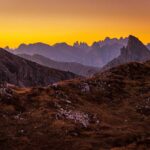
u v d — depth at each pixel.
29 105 57.78
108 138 49.84
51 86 67.31
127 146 46.34
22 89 67.19
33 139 47.62
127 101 70.38
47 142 47.16
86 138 49.41
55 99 61.53
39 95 61.56
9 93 59.41
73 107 60.97
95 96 69.75
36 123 52.09
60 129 50.88
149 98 71.38
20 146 45.59
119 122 59.22
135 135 51.75
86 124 54.62
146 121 60.53
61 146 46.38
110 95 71.69
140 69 89.19
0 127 49.75
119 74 84.44
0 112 53.72
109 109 65.62
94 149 45.91
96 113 61.16
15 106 56.31
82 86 71.50
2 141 46.28
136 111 65.56
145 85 79.44
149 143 47.25
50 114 54.88
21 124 51.41
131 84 79.19
